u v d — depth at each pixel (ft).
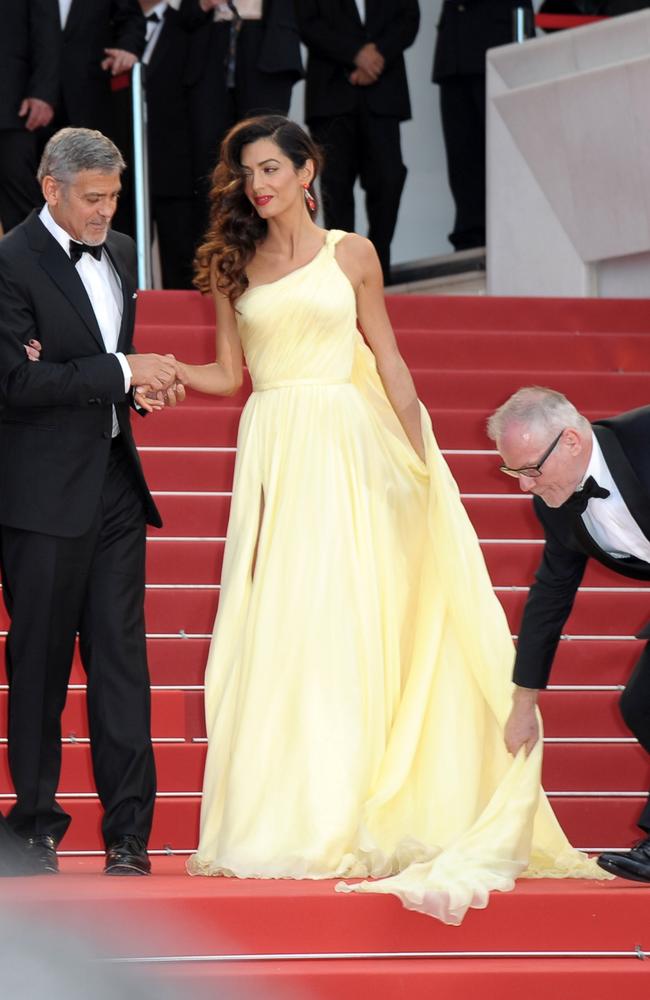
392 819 51.55
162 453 78.95
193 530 76.07
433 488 53.26
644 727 49.70
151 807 51.75
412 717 52.29
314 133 111.65
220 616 54.29
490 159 111.96
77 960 40.16
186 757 61.98
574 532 45.78
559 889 46.09
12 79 93.30
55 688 52.29
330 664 52.24
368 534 53.78
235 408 82.12
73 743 63.00
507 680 51.55
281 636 52.60
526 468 44.52
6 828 50.21
